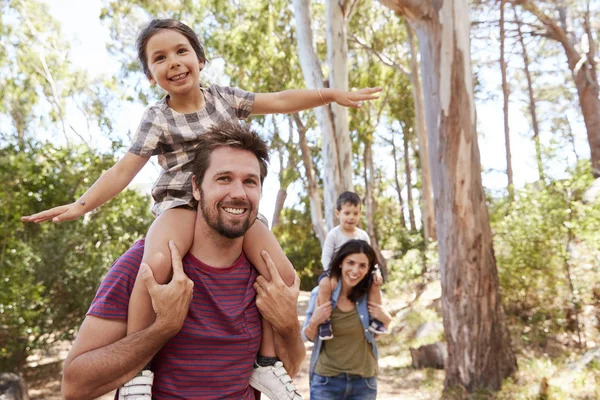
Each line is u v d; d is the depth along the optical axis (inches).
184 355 74.1
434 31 314.8
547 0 886.4
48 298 394.3
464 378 314.3
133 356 69.4
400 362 417.1
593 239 340.5
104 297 73.4
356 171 1093.8
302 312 718.5
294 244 1114.7
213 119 86.4
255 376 82.8
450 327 322.3
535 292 391.9
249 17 745.0
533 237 379.6
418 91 856.3
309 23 586.6
